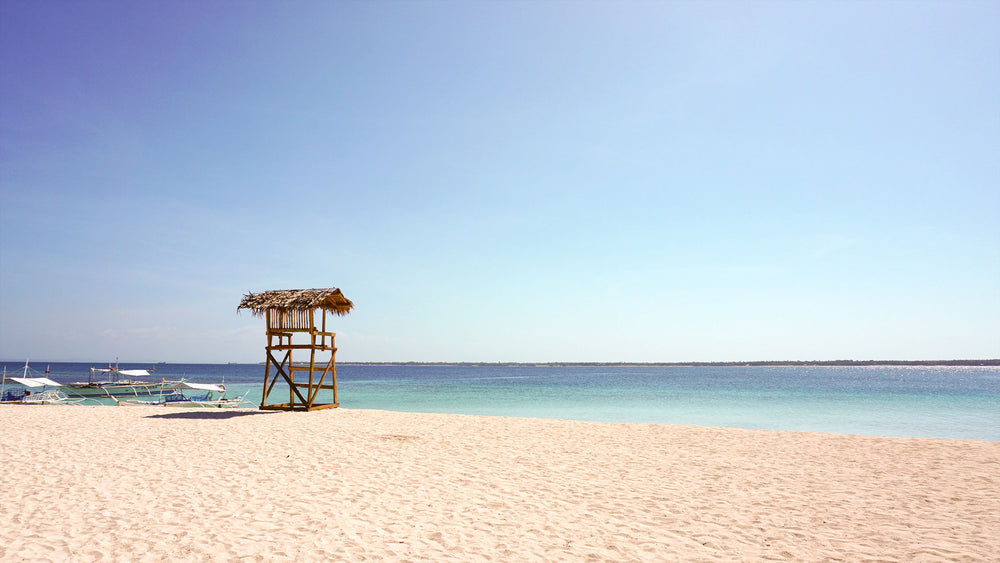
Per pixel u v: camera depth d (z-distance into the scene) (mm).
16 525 6324
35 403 30844
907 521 6789
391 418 18188
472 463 10500
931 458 11281
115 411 20859
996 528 6484
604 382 85000
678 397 45219
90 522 6473
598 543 5906
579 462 10727
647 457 11328
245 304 20625
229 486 8352
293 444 12375
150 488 8180
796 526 6574
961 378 109812
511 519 6781
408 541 5914
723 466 10414
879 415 29688
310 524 6484
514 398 43938
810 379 101688
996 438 20797
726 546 5836
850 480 9195
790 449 12391
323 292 20531
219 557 5391
